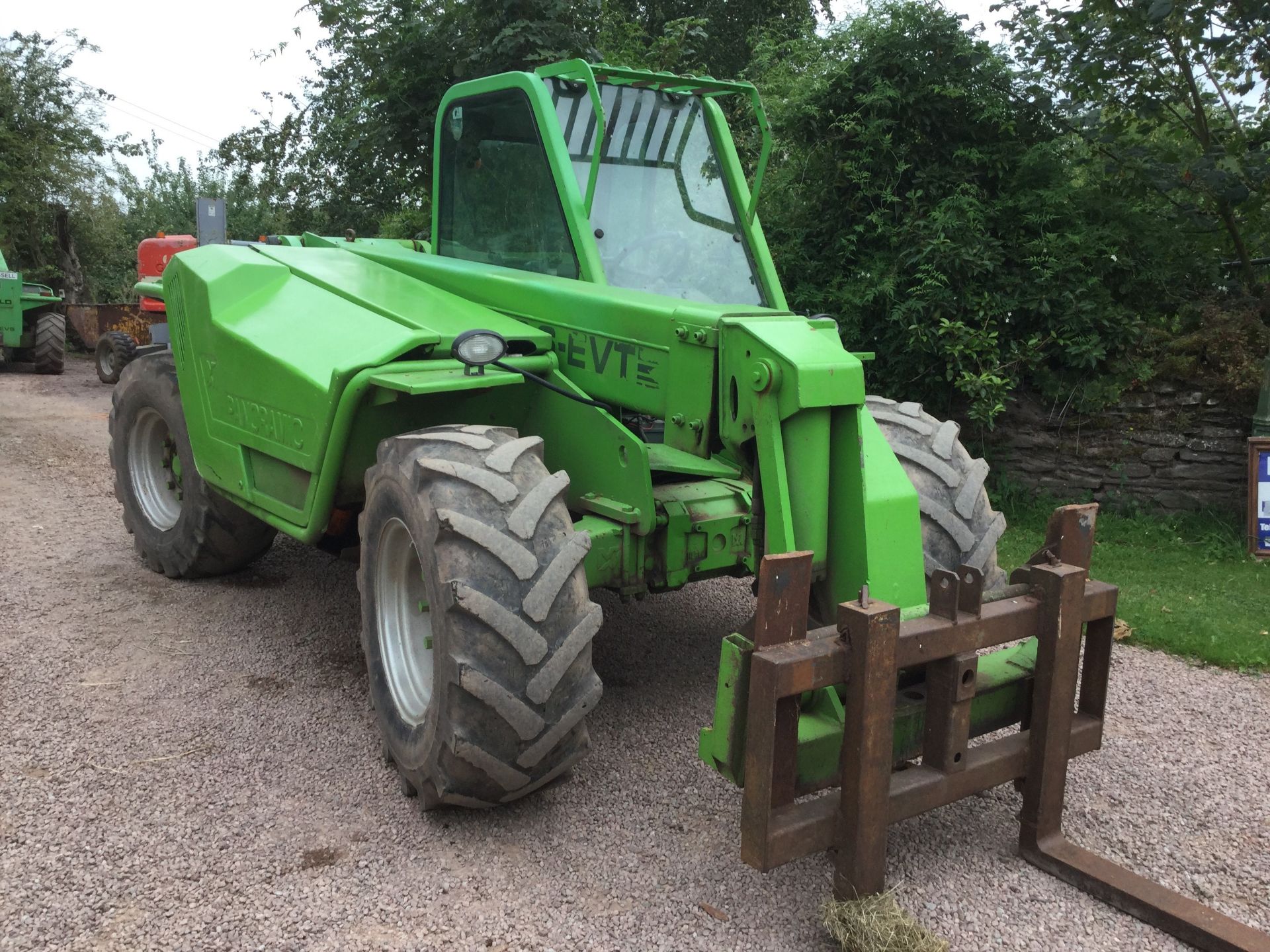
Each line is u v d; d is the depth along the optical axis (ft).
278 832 9.39
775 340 8.64
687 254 12.11
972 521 11.11
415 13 30.32
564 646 8.91
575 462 11.17
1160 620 15.38
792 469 8.66
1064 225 21.79
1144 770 11.10
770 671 7.33
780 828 7.68
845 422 8.72
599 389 10.73
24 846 9.04
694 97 12.46
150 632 14.24
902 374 22.50
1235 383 20.11
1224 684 13.51
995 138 22.74
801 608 7.61
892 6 22.56
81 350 57.47
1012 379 20.88
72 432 30.32
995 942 8.09
